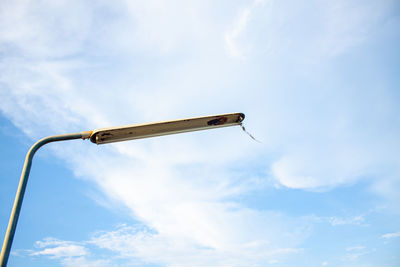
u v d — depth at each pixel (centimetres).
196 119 482
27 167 416
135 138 480
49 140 441
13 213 386
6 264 358
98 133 452
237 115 494
